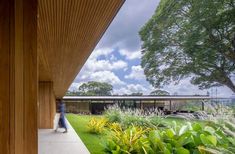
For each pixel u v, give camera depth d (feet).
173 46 84.23
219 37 68.85
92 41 16.20
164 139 10.74
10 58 6.95
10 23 7.00
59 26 13.17
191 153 9.71
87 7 10.49
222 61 69.87
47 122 40.24
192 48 72.74
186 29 76.95
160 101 88.89
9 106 6.85
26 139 6.86
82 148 24.32
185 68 79.56
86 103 97.30
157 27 88.79
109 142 12.65
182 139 9.99
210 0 67.05
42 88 40.93
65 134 34.04
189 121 12.05
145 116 35.17
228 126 9.91
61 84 50.37
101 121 37.01
